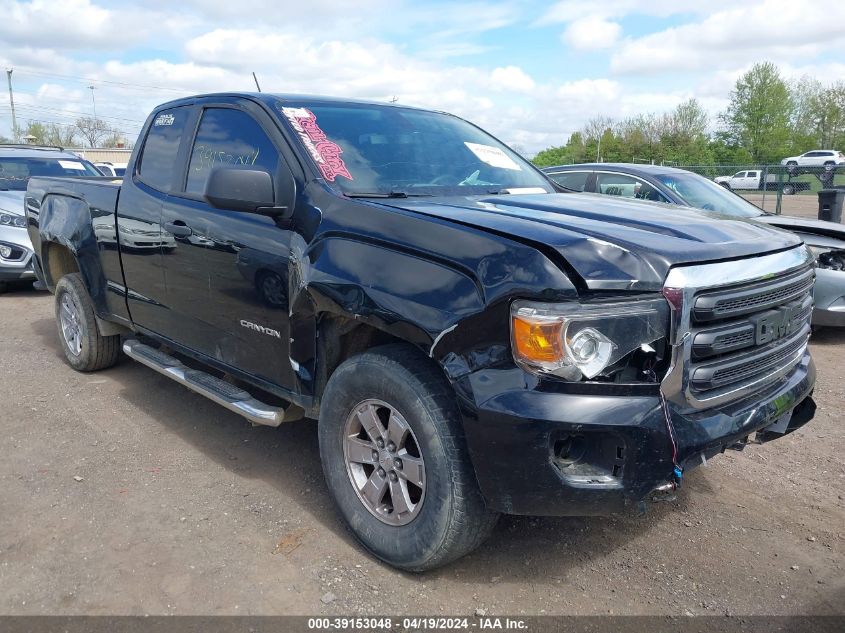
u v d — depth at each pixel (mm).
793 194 21688
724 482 3805
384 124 3887
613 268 2396
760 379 2791
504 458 2430
